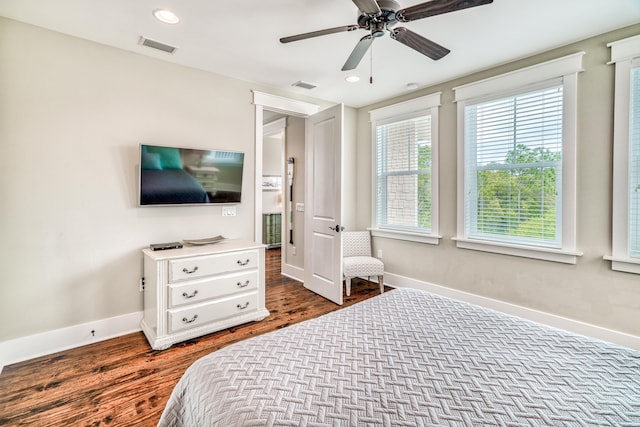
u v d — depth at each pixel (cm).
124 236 262
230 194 311
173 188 274
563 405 88
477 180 311
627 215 223
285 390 95
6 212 214
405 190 379
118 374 204
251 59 276
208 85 303
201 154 288
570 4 194
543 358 113
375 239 414
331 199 345
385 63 284
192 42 246
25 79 218
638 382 99
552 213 262
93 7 199
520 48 255
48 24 220
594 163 237
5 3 194
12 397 180
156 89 274
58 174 232
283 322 290
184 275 243
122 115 258
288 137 455
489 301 302
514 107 281
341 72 305
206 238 305
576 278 248
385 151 402
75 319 241
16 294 219
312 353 117
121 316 262
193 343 247
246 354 117
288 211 457
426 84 340
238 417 86
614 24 218
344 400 91
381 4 168
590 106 237
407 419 83
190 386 111
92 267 248
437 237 340
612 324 232
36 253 225
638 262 216
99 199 249
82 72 240
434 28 223
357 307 166
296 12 204
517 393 93
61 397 180
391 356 115
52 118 229
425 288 356
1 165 211
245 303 281
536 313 270
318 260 369
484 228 308
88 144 244
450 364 109
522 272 279
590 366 108
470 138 315
